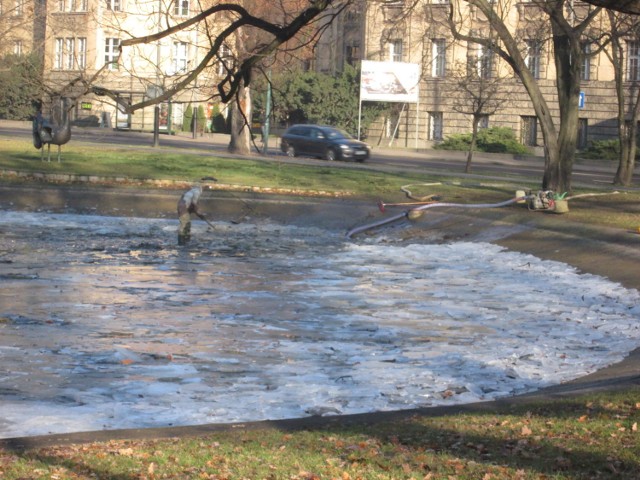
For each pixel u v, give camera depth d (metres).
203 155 50.66
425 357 15.47
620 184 45.91
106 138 65.94
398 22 36.59
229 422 10.96
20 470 7.95
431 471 8.13
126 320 18.28
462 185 41.50
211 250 29.27
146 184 39.53
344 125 78.81
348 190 39.69
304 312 19.72
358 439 9.35
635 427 9.21
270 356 15.52
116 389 13.01
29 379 13.48
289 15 18.98
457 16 58.53
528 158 66.44
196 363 14.88
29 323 17.64
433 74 75.88
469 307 20.38
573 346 16.44
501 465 8.24
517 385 13.38
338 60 80.31
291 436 9.61
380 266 26.61
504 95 71.50
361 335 17.48
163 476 7.98
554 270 24.98
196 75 12.49
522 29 61.69
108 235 31.42
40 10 57.06
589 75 70.06
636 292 21.42
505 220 31.75
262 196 37.81
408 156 67.94
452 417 10.29
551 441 8.93
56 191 37.50
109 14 59.38
